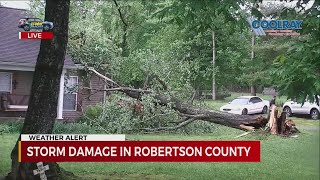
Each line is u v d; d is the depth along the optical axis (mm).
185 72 14891
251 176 8984
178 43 25203
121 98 12859
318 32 5734
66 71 18516
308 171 8406
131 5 11875
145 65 13391
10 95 18094
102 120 13562
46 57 6680
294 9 6332
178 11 7445
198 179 8570
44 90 6730
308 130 15562
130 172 9039
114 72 18156
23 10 21047
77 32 18500
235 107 26359
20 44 18859
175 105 12031
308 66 5457
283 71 5477
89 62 18078
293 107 24875
